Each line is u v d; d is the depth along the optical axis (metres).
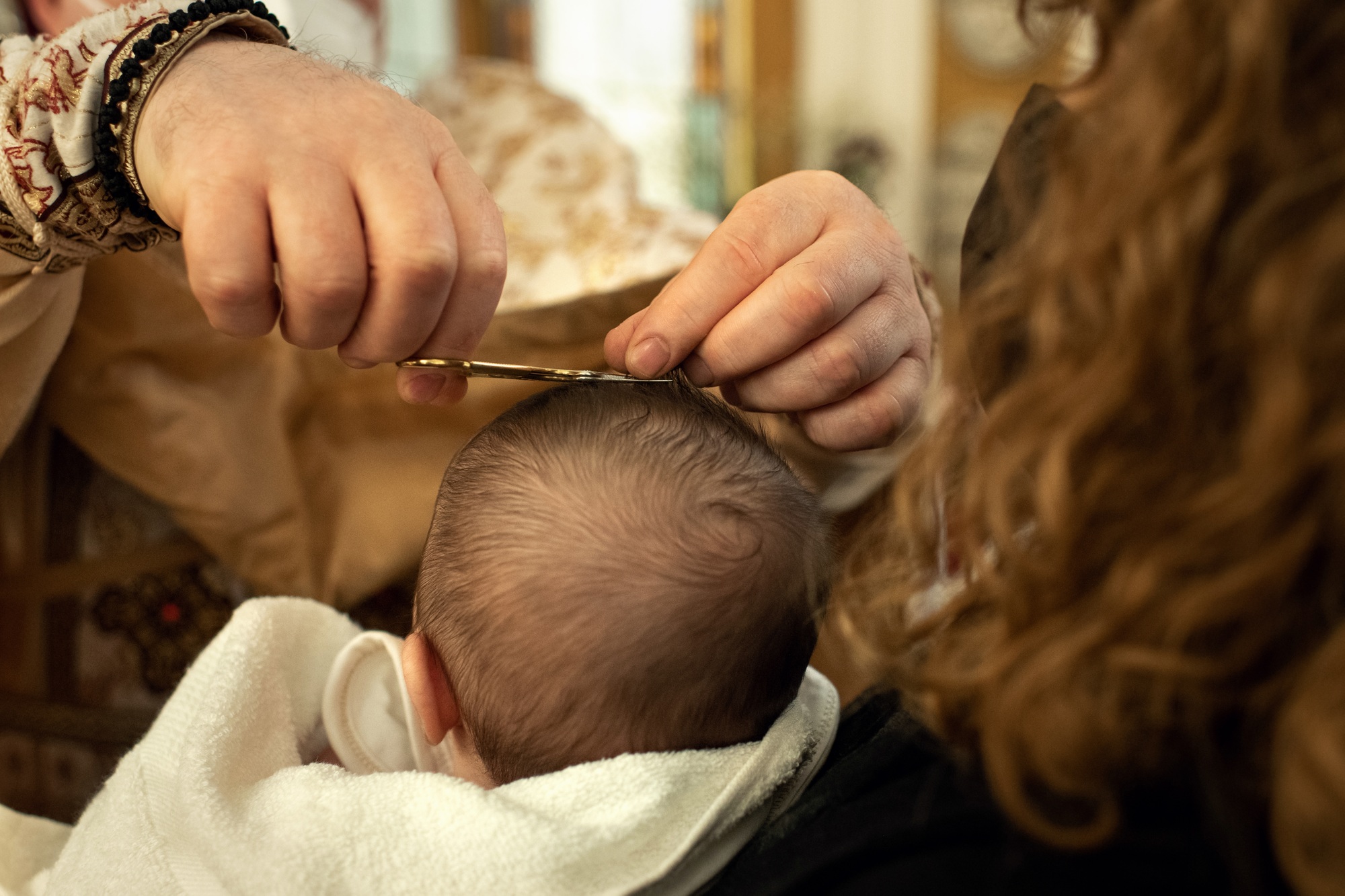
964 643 0.40
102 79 0.56
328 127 0.46
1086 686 0.33
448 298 0.47
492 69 1.75
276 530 0.95
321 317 0.44
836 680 0.80
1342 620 0.30
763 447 0.61
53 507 0.95
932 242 4.91
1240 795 0.32
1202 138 0.30
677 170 4.36
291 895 0.50
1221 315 0.31
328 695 0.72
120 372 0.88
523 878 0.48
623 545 0.54
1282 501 0.30
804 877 0.37
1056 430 0.34
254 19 0.60
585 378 0.57
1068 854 0.33
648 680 0.53
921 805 0.37
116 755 0.99
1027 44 0.48
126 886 0.55
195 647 1.02
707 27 4.35
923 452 0.44
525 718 0.54
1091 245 0.33
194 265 0.44
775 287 0.55
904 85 4.77
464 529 0.57
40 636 0.95
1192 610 0.31
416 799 0.52
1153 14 0.32
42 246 0.63
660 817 0.49
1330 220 0.28
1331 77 0.29
